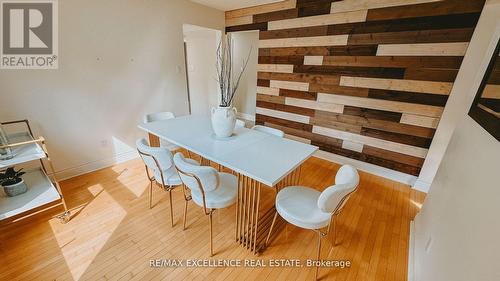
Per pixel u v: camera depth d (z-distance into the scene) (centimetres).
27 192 179
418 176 262
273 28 343
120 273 146
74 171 262
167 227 188
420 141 252
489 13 189
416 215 204
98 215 198
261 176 127
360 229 194
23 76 208
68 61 232
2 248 160
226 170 288
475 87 163
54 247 163
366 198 241
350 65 280
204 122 236
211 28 382
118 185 247
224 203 152
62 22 220
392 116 264
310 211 144
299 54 323
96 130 271
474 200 95
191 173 132
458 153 141
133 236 176
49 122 232
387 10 241
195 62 521
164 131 204
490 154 91
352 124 298
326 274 151
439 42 220
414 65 237
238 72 520
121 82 281
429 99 236
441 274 104
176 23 324
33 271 145
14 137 194
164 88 332
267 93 380
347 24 271
